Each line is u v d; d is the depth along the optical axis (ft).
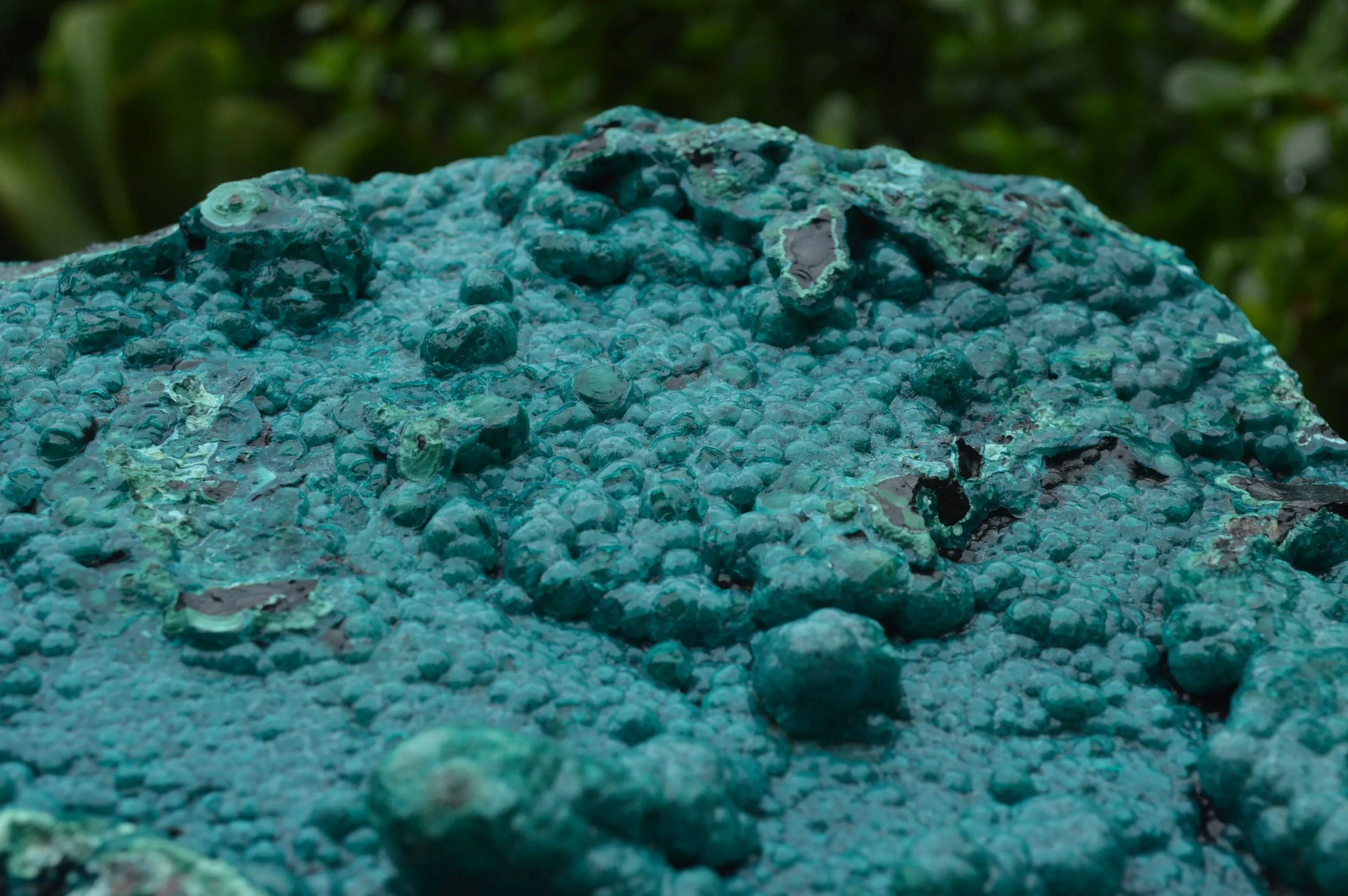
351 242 1.75
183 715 1.53
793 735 1.56
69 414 1.66
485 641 1.57
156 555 1.59
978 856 1.48
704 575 1.62
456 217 1.86
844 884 1.49
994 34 3.66
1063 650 1.61
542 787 1.44
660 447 1.67
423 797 1.43
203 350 1.72
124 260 1.75
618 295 1.78
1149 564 1.65
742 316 1.76
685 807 1.48
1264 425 1.75
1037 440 1.70
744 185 1.80
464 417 1.65
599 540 1.61
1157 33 3.66
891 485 1.63
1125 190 3.56
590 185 1.83
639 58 4.22
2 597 1.58
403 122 4.11
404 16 4.65
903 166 1.85
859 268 1.78
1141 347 1.76
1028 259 1.80
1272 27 3.00
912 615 1.60
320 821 1.49
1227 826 1.54
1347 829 1.48
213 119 4.06
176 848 1.46
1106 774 1.55
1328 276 2.89
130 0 4.13
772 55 4.11
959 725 1.57
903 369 1.73
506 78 3.95
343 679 1.55
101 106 3.94
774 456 1.67
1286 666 1.55
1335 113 2.93
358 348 1.74
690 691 1.58
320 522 1.63
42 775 1.51
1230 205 3.17
